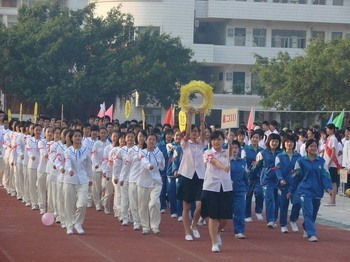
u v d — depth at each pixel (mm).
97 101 45531
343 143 24469
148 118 55938
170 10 56188
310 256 13766
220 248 14344
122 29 46844
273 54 58250
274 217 17844
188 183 15383
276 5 57719
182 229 17062
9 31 44688
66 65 44688
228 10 57500
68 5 58094
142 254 13414
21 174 22188
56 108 45469
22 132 22281
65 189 15992
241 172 16047
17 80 43938
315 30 59375
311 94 42500
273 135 17672
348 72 41500
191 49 52000
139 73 44219
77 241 14836
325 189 15812
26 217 18578
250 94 57688
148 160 16078
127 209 17578
